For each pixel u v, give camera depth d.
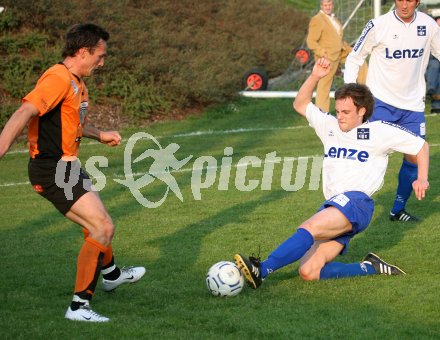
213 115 41.47
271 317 13.12
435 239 18.48
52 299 14.67
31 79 40.31
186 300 14.33
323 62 15.51
